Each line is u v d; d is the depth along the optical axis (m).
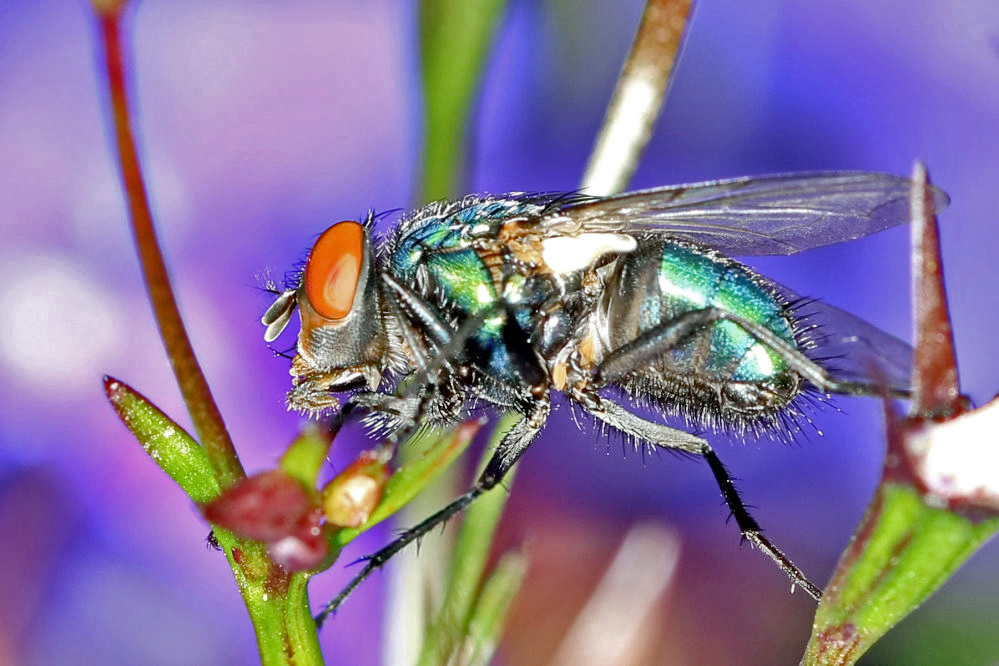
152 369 0.08
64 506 0.08
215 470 0.07
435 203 0.08
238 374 0.08
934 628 0.08
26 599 0.08
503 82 0.09
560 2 0.08
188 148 0.09
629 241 0.08
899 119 0.09
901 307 0.09
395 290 0.08
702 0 0.09
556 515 0.08
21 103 0.08
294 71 0.09
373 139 0.09
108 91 0.07
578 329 0.08
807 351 0.08
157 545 0.08
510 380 0.08
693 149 0.09
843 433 0.09
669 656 0.08
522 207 0.08
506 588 0.08
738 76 0.09
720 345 0.08
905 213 0.08
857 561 0.07
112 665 0.08
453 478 0.08
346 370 0.08
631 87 0.08
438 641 0.08
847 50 0.09
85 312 0.08
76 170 0.08
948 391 0.07
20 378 0.08
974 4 0.09
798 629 0.08
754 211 0.08
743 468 0.08
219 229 0.09
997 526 0.07
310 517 0.07
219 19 0.09
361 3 0.09
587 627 0.08
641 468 0.08
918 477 0.07
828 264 0.09
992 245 0.09
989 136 0.09
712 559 0.08
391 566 0.08
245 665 0.08
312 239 0.09
